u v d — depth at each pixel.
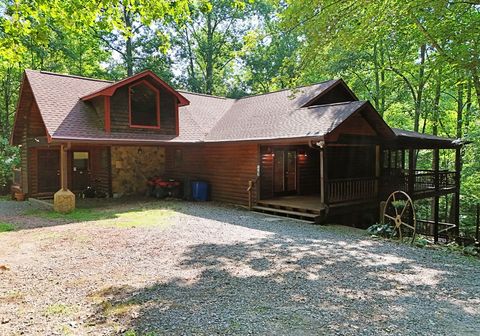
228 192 13.69
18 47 5.38
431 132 21.48
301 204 11.62
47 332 3.45
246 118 14.43
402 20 9.31
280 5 10.58
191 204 13.40
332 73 19.45
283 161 13.83
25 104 14.10
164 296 4.41
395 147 13.22
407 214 12.86
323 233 8.73
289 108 13.48
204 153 14.70
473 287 4.90
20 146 15.81
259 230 8.90
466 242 11.62
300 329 3.53
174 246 7.08
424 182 14.37
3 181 17.16
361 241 7.87
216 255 6.43
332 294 4.55
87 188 15.16
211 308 4.05
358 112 10.83
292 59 9.91
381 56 18.66
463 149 15.96
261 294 4.52
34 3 4.82
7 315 3.84
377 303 4.27
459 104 17.47
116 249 6.80
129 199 14.53
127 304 4.16
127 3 5.26
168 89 14.00
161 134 13.88
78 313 3.91
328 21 8.19
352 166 14.80
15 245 7.05
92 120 12.78
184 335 3.38
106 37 24.70
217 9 28.20
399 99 20.16
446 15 9.18
